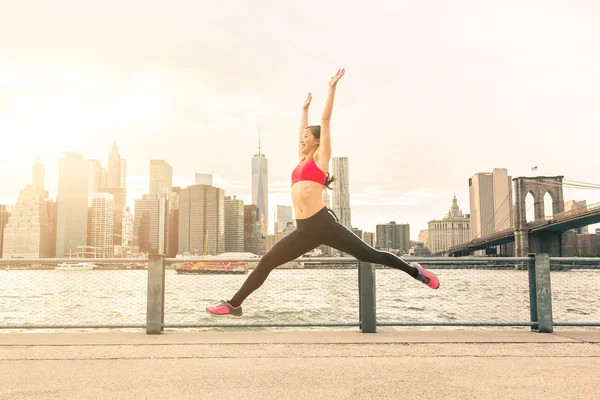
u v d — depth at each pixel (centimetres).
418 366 434
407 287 4109
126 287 3136
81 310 2016
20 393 350
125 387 366
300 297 1967
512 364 442
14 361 453
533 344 537
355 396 344
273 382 380
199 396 344
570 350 505
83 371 415
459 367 430
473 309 1922
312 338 571
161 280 619
